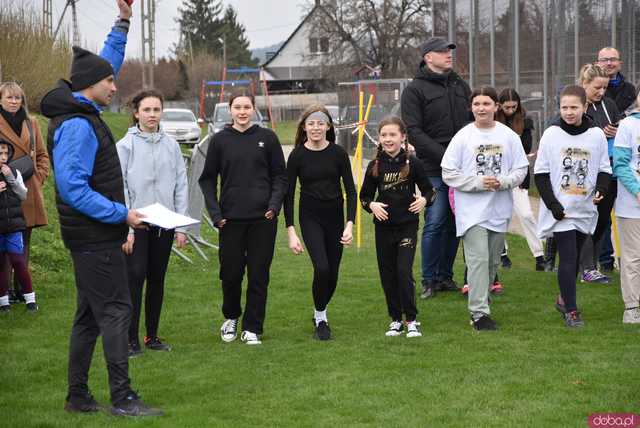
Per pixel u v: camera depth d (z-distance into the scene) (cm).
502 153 775
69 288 995
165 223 570
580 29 1602
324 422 546
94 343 587
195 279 1061
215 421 552
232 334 775
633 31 1462
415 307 770
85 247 555
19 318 855
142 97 737
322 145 767
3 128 887
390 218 762
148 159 736
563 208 771
